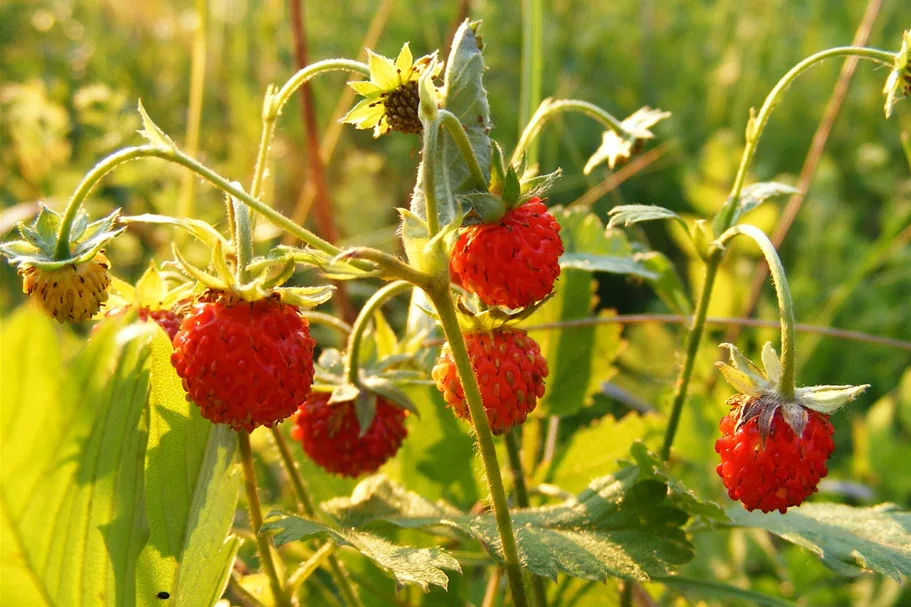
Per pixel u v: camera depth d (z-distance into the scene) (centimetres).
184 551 16
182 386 16
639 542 17
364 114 17
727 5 50
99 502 14
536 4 24
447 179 16
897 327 34
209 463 16
